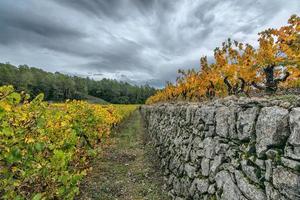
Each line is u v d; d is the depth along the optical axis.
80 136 9.52
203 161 6.77
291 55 7.64
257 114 4.55
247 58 9.13
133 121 40.81
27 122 4.66
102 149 15.02
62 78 107.69
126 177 11.22
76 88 120.06
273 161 3.85
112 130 22.30
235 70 9.45
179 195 8.23
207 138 6.79
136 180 10.83
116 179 10.94
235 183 4.86
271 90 8.22
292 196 3.37
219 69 10.48
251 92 10.71
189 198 7.37
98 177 11.12
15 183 4.50
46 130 5.63
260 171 4.17
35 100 4.91
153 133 19.08
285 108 3.88
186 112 9.64
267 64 8.05
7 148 4.14
